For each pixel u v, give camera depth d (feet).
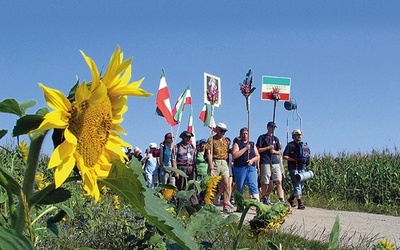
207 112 45.93
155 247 13.65
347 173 71.67
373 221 44.32
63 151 4.82
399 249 28.99
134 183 4.69
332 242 8.75
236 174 40.88
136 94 5.36
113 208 28.81
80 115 5.04
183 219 15.94
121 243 20.04
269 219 9.52
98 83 5.13
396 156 73.41
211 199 13.09
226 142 41.52
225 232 23.21
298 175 51.83
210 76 43.68
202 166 39.32
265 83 47.21
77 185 28.43
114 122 5.34
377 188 68.54
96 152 5.13
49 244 18.56
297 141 52.24
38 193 4.96
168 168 13.03
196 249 4.75
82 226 23.81
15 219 4.80
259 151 46.55
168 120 42.24
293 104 50.16
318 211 50.98
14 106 4.73
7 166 15.81
